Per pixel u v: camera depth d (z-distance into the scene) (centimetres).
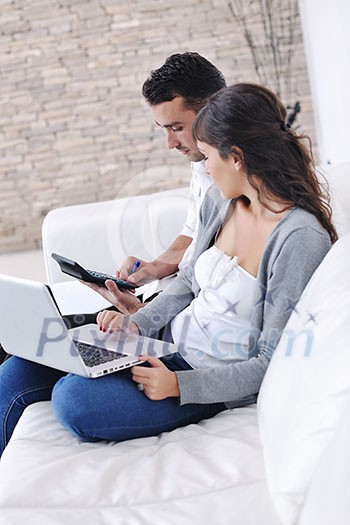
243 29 481
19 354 180
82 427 156
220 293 172
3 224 518
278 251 160
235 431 152
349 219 211
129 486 137
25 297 158
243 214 172
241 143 162
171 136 209
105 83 494
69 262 198
